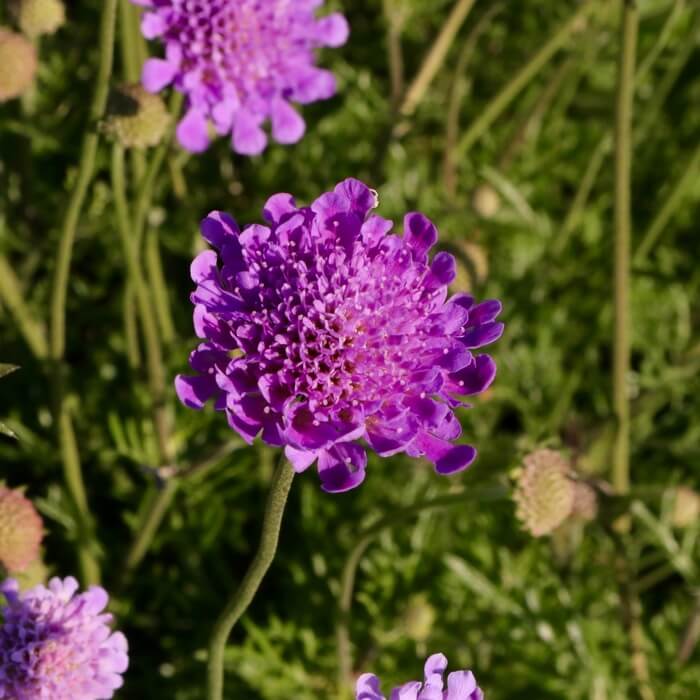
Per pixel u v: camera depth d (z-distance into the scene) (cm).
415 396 33
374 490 46
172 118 40
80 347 48
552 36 47
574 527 44
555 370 49
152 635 45
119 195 40
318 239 34
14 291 41
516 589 45
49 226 48
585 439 48
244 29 39
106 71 38
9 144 47
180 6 39
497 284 49
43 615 37
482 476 46
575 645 44
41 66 49
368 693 34
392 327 33
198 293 33
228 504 46
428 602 45
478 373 34
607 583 46
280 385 33
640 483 48
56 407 41
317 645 45
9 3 41
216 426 45
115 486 46
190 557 45
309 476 46
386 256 34
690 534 45
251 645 43
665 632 46
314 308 33
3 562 38
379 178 48
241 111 40
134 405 45
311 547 45
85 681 37
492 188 47
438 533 46
